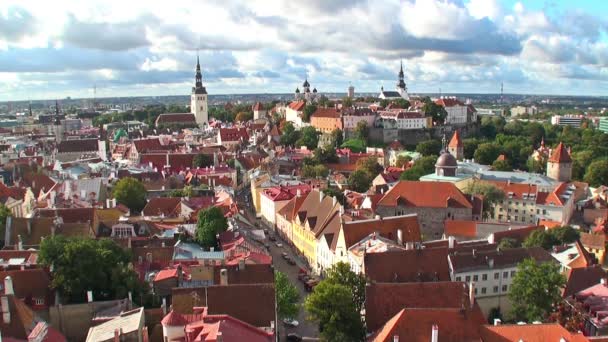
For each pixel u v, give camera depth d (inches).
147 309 3567.9
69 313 3690.9
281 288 4165.8
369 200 7081.7
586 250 5492.1
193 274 4092.0
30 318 3257.9
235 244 5039.4
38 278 3826.3
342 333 3624.5
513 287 4242.1
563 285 4183.1
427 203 6727.4
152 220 6117.1
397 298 3735.2
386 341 3221.0
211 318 2984.7
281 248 6801.2
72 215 5575.8
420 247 4889.3
